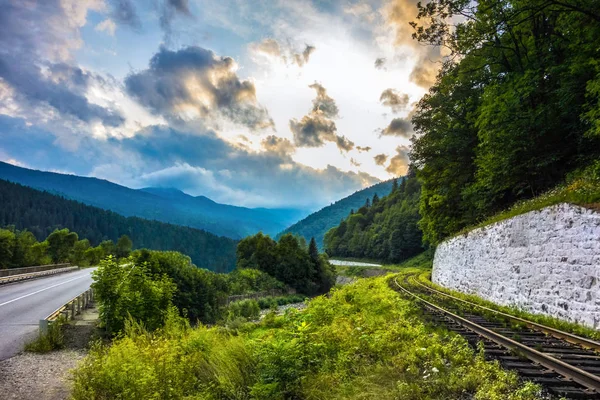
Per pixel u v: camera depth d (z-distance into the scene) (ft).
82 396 21.95
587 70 57.11
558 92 61.11
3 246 141.28
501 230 58.59
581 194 38.70
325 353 25.82
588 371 19.60
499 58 81.20
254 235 186.39
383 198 519.60
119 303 42.80
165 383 22.45
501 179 74.28
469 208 100.68
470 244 75.31
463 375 19.40
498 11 60.59
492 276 60.80
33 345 36.78
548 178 69.00
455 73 92.58
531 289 46.62
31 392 25.13
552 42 69.62
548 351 24.29
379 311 43.16
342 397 19.02
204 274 75.97
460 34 64.64
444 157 107.86
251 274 144.25
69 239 224.74
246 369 24.88
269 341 25.82
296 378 22.18
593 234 35.01
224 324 58.59
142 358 25.21
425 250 306.55
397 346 26.03
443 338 28.17
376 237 376.89
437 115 107.45
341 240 486.79
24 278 113.29
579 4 52.42
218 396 22.43
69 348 38.11
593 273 34.50
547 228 43.80
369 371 21.99
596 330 32.73
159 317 44.11
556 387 17.17
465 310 46.80
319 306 41.86
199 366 26.32
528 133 65.87
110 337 42.24
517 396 15.80
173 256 71.77
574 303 37.11
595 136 56.34
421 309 45.01
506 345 25.41
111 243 281.13
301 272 168.86
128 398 20.81
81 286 94.17
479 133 74.64
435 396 17.62
